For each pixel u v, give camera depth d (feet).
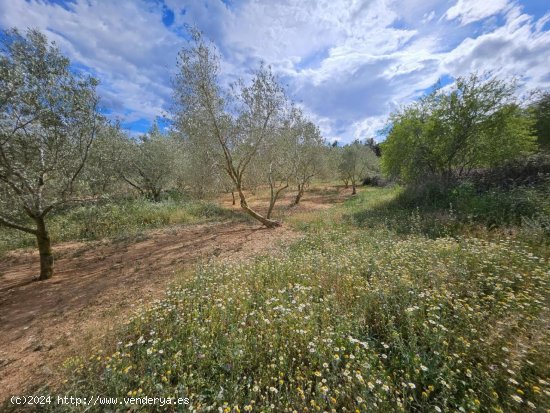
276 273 13.76
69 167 17.15
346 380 6.66
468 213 21.22
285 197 71.56
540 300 8.68
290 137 36.45
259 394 6.91
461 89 29.73
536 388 5.61
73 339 10.31
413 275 11.49
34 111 14.32
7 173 14.43
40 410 6.98
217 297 11.51
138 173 48.37
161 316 10.32
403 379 6.71
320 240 21.08
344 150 83.30
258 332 9.01
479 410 5.81
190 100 25.84
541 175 23.58
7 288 15.85
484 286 10.34
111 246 24.63
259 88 27.43
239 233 28.35
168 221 35.01
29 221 26.35
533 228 15.37
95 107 17.21
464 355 7.00
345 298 10.71
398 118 38.52
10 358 9.39
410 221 23.18
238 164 31.53
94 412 6.57
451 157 31.99
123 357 8.14
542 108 32.89
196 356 7.95
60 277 17.47
